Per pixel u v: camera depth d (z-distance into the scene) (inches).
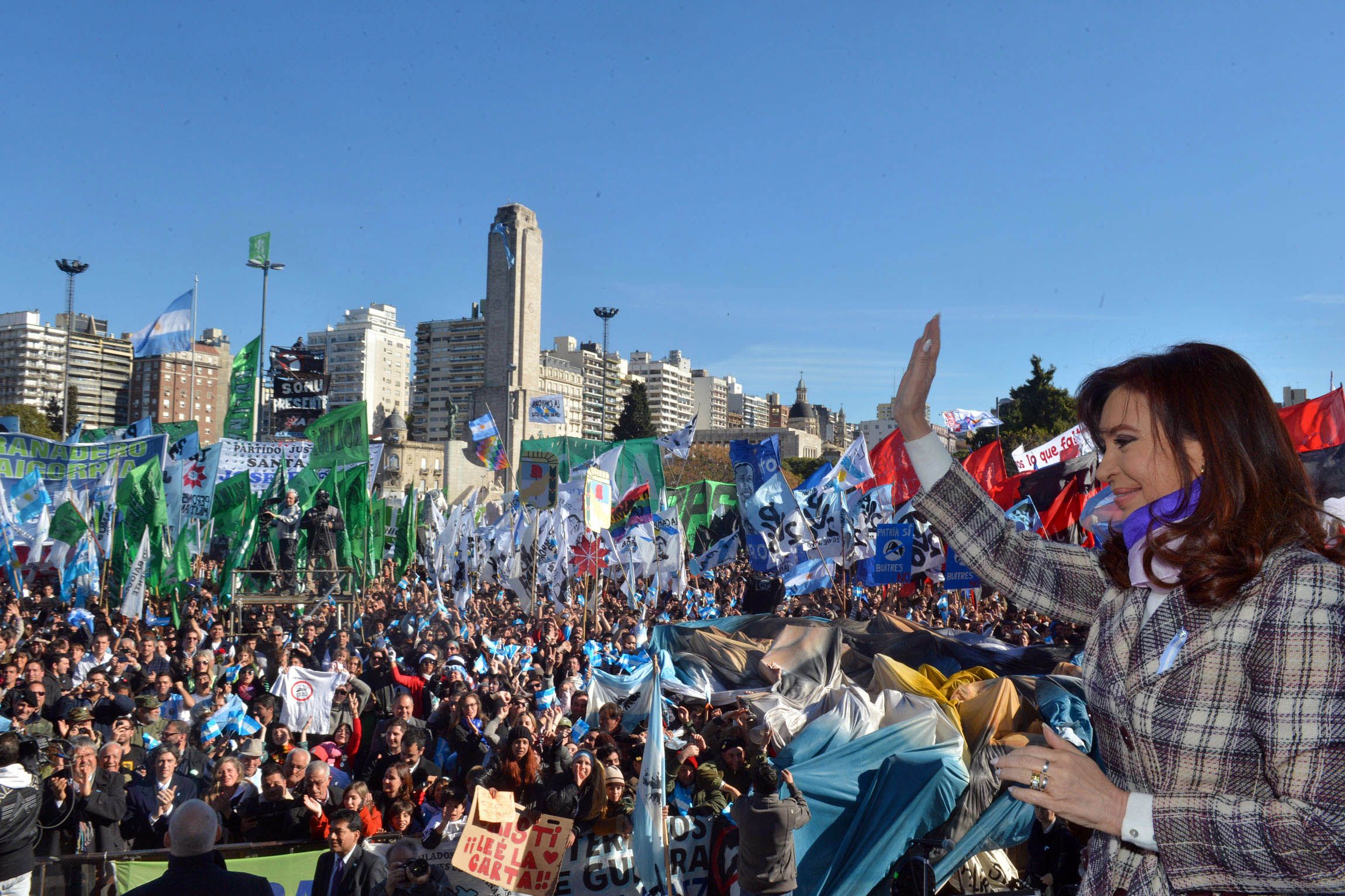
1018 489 955.3
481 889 343.9
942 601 1016.2
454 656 602.5
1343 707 56.1
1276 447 62.9
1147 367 68.4
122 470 1118.4
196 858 206.1
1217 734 60.2
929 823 393.4
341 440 1192.8
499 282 3757.4
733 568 1498.5
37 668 490.6
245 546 863.1
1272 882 56.0
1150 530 64.2
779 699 520.1
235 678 584.4
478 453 1366.9
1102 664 68.4
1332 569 59.4
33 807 307.1
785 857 338.3
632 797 392.8
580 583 1151.6
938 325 86.0
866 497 965.2
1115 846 66.7
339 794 368.8
